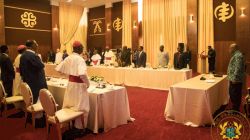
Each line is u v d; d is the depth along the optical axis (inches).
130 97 254.7
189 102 160.7
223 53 409.7
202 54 422.9
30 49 163.9
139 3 506.6
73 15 571.8
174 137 140.3
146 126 160.4
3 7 442.3
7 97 186.7
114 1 537.3
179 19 450.6
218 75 221.5
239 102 172.2
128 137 141.3
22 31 479.8
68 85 143.7
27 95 146.8
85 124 141.6
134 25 505.7
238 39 384.8
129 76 328.2
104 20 570.9
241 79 167.6
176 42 457.4
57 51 487.5
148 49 497.0
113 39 555.5
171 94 168.7
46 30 524.7
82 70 135.6
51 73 446.0
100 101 148.0
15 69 212.1
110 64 388.8
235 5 392.2
